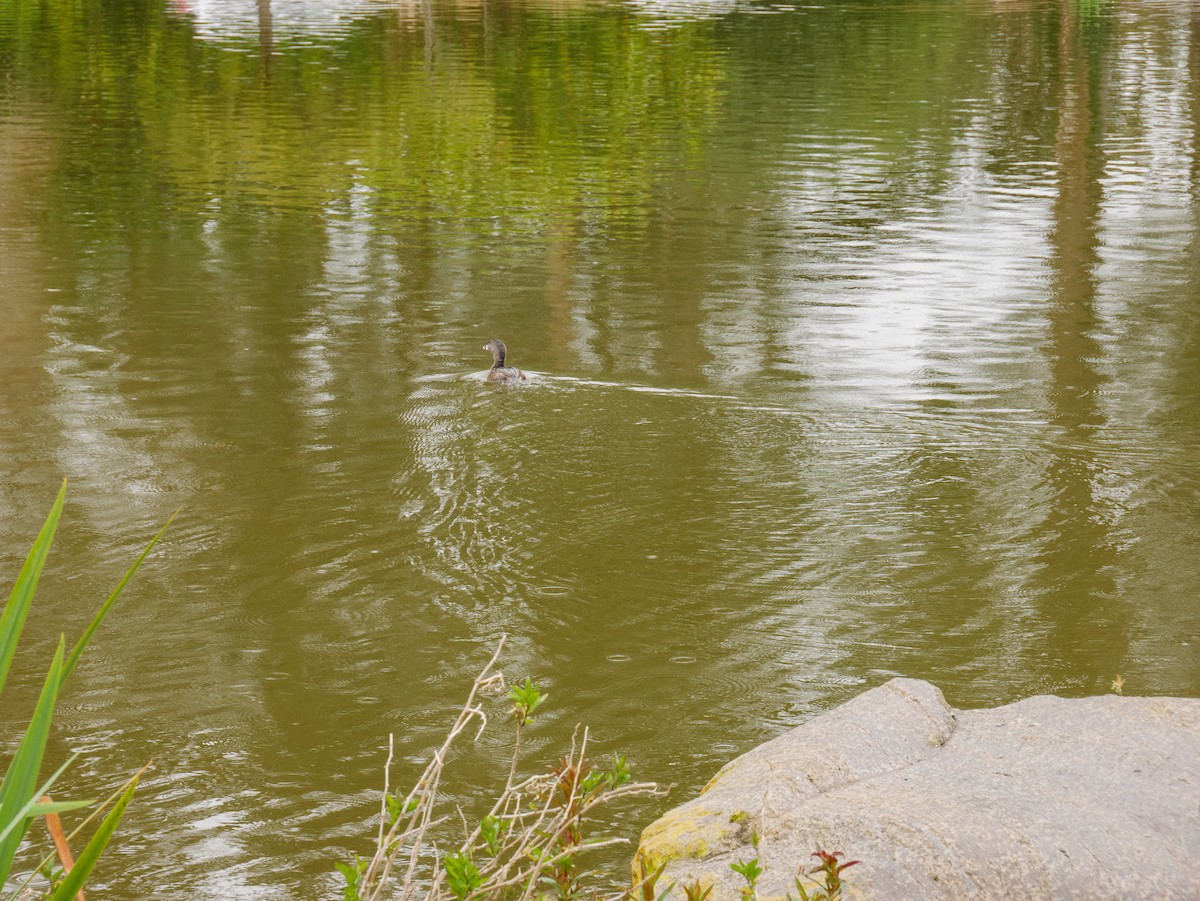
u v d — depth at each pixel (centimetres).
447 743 434
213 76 3634
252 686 805
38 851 650
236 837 662
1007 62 3966
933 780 532
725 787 544
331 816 680
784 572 947
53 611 894
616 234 2028
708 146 2719
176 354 1448
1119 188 2358
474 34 4538
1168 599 912
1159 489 1098
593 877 615
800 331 1551
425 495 1071
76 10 5250
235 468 1131
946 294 1720
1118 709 598
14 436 1206
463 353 1453
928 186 2373
